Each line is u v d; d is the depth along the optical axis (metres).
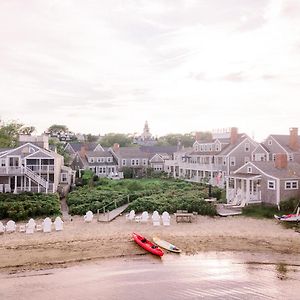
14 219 36.84
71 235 31.92
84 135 199.38
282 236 31.97
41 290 22.08
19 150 51.62
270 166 42.28
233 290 22.28
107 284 23.06
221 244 30.22
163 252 28.23
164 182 63.97
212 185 56.44
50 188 49.50
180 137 151.88
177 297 21.44
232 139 64.12
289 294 21.80
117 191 52.00
